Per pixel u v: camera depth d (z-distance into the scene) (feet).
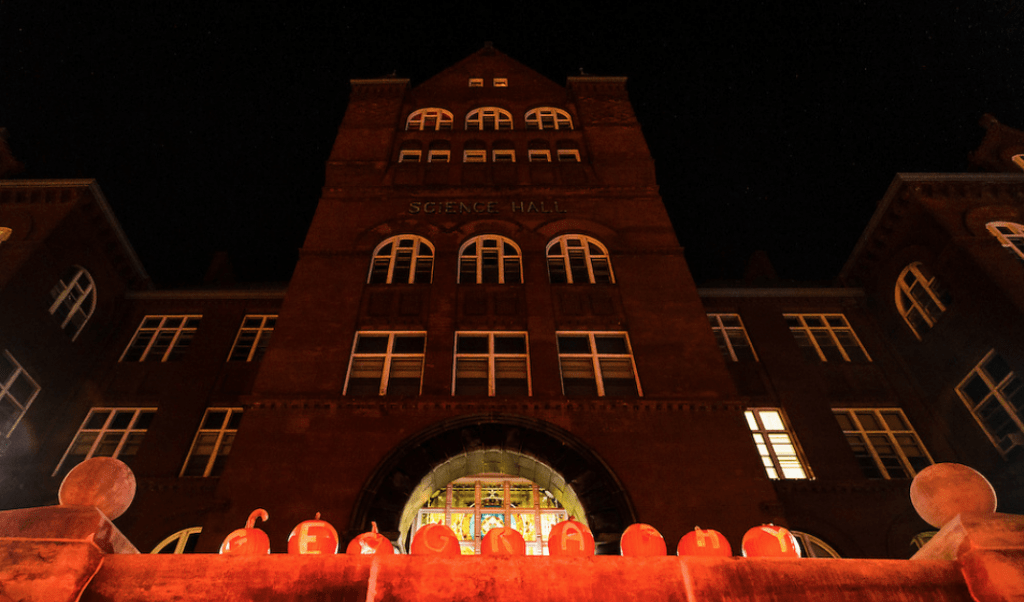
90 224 77.20
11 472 62.13
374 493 43.45
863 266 80.59
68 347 72.43
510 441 46.83
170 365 74.79
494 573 18.66
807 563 19.07
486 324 57.06
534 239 65.21
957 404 65.16
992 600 17.69
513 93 90.53
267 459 45.03
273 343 53.72
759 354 72.84
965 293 64.80
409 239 66.08
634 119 82.89
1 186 74.13
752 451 46.47
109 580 18.33
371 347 55.16
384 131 80.94
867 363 73.20
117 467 20.75
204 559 18.76
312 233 65.21
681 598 18.33
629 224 67.05
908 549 54.60
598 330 56.85
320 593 18.07
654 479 44.73
